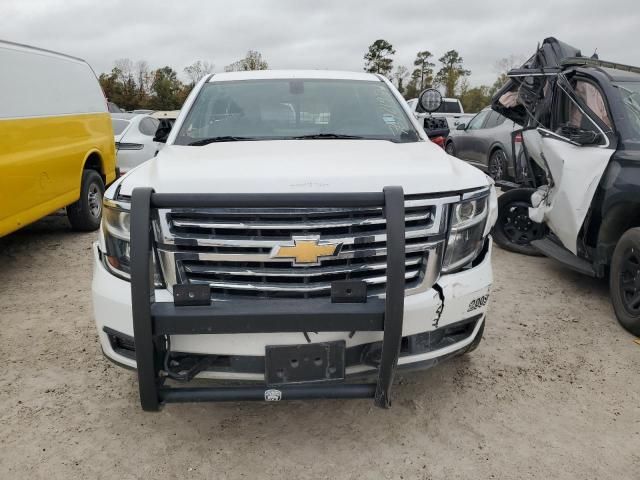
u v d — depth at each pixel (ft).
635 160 13.20
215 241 7.95
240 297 8.14
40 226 24.95
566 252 16.47
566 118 16.93
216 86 13.78
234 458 8.87
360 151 10.19
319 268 8.07
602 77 15.35
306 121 12.55
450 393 10.67
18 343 12.85
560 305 15.20
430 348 8.87
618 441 9.25
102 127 24.72
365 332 8.19
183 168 8.82
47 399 10.51
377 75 15.01
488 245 9.80
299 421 9.84
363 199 7.54
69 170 20.86
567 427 9.63
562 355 12.24
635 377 11.30
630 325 13.07
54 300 15.57
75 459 8.82
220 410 10.18
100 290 8.80
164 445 9.19
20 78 17.63
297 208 7.84
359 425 9.71
